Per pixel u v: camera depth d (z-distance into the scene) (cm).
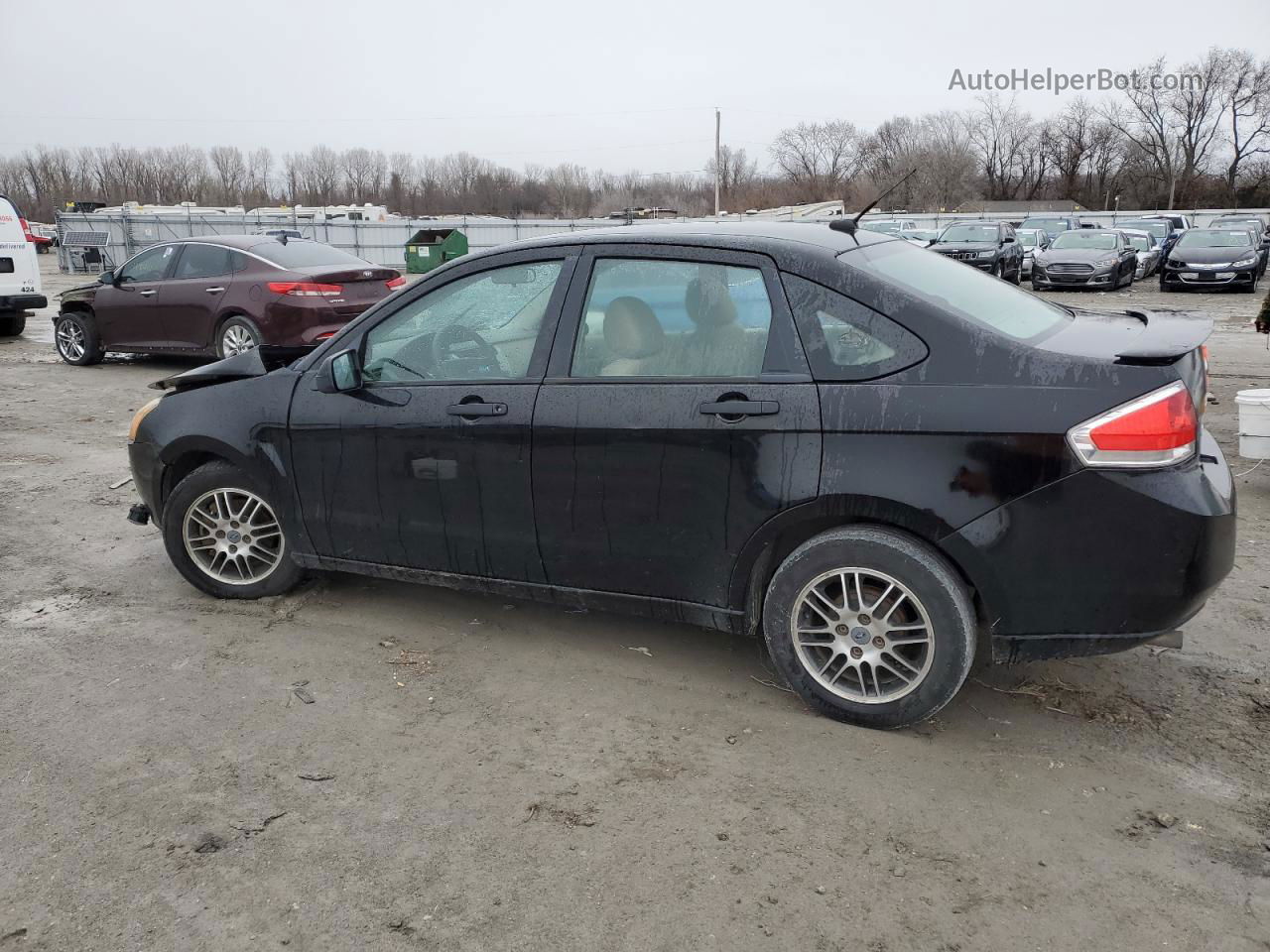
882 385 317
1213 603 449
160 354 1240
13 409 953
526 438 368
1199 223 4731
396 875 270
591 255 370
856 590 331
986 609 316
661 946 243
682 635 425
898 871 270
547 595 386
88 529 577
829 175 7606
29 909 257
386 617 445
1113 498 294
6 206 1477
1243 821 291
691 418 340
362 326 413
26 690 376
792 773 318
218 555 463
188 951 243
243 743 338
